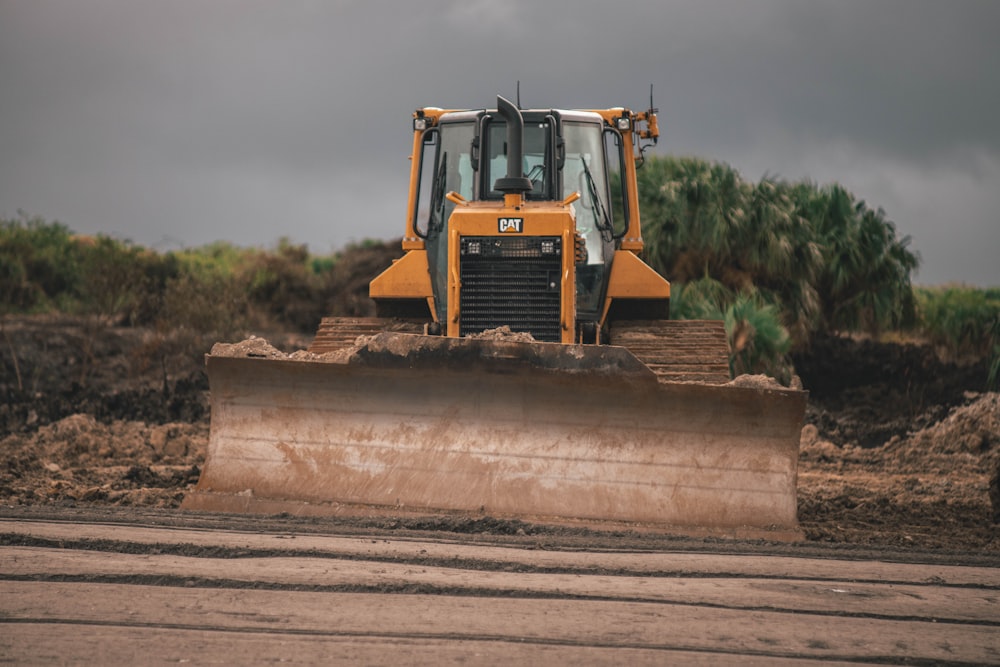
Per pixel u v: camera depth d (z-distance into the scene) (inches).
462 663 332.5
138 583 410.6
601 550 497.4
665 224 1306.6
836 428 1122.0
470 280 677.9
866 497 738.8
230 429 594.9
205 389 1218.0
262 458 588.4
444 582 424.8
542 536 523.8
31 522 510.6
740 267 1344.7
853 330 1518.2
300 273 1988.2
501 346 571.5
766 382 580.7
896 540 582.9
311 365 584.1
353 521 543.2
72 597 387.9
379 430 583.5
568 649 349.4
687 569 463.8
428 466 576.4
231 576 422.3
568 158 753.6
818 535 585.0
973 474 860.6
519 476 572.1
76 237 2055.9
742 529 552.4
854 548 528.4
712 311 1182.3
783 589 437.1
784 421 562.9
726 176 1346.0
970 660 354.0
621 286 751.7
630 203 789.2
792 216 1386.6
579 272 741.3
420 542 497.7
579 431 572.7
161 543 471.2
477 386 577.3
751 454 564.4
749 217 1330.0
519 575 443.5
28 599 383.6
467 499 569.9
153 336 1470.2
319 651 339.9
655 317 797.9
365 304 1905.8
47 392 1173.7
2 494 639.1
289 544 480.7
